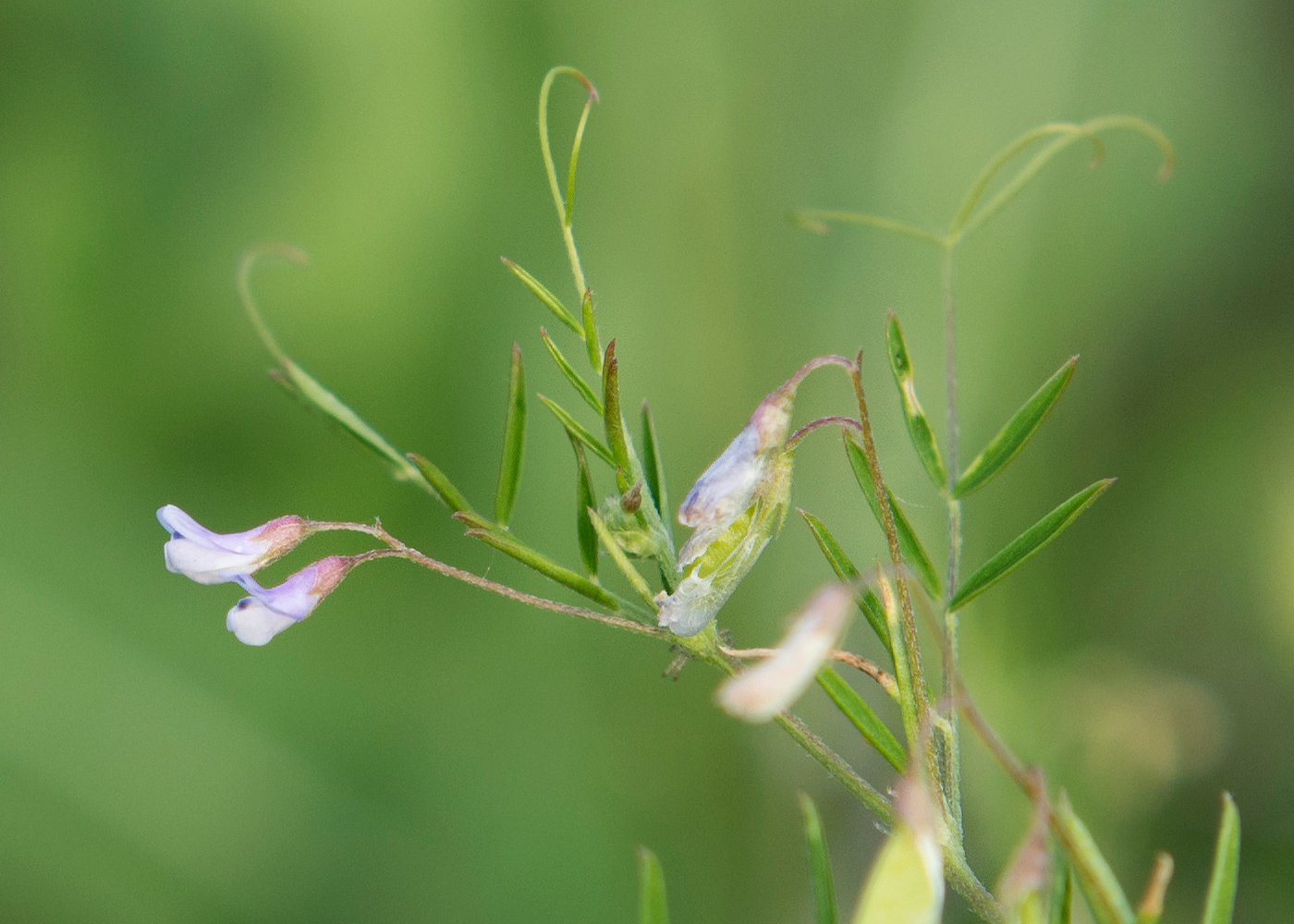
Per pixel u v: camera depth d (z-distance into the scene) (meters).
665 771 0.30
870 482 0.20
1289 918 0.30
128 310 0.30
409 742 0.30
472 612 0.30
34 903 0.26
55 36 0.30
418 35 0.30
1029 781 0.18
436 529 0.30
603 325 0.31
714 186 0.31
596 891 0.29
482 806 0.29
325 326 0.30
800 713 0.29
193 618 0.30
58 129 0.30
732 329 0.31
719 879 0.29
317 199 0.30
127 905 0.27
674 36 0.31
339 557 0.20
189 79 0.30
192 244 0.30
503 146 0.31
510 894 0.29
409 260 0.30
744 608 0.30
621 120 0.31
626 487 0.20
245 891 0.28
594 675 0.30
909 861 0.18
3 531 0.29
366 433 0.21
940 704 0.18
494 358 0.30
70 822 0.27
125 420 0.30
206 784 0.28
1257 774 0.31
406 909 0.28
